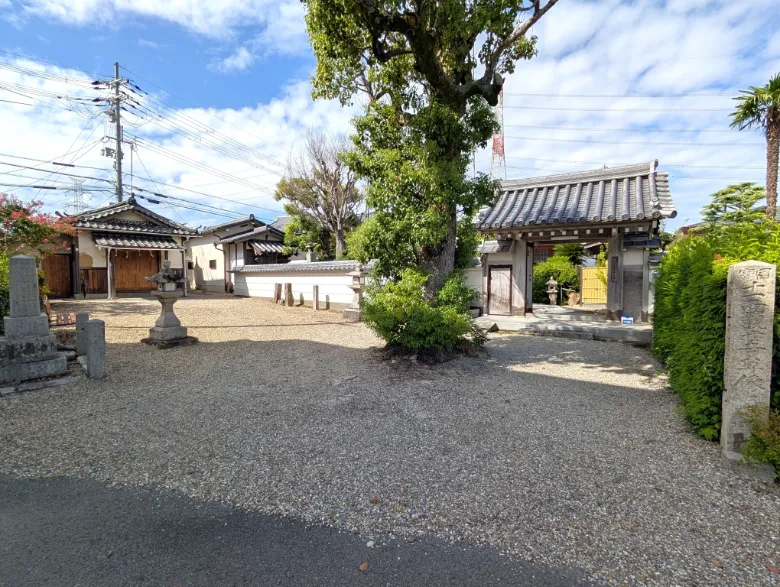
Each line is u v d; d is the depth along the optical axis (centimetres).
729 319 309
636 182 996
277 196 2080
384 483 298
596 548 226
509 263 1119
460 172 629
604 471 311
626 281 989
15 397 489
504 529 244
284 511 266
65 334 848
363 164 691
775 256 327
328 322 1152
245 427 404
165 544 234
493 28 597
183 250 1767
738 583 200
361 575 209
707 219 1788
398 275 720
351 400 486
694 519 251
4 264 757
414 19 570
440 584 203
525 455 340
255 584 203
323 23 611
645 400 479
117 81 2038
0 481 304
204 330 976
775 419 290
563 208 1009
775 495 274
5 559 221
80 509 269
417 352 661
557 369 631
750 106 1066
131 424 411
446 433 388
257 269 1711
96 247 1609
